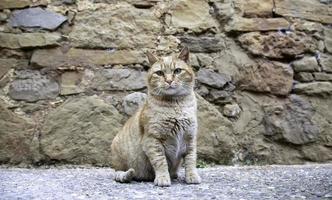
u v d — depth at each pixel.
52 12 2.73
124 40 2.75
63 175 2.24
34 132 2.61
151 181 2.11
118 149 2.18
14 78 2.67
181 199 1.78
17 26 2.71
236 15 2.83
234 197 1.80
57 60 2.70
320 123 2.77
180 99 2.07
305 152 2.74
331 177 2.16
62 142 2.61
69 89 2.68
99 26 2.74
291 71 2.80
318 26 2.87
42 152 2.59
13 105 2.64
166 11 2.81
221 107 2.76
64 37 2.72
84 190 1.90
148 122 2.05
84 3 2.76
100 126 2.64
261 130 2.75
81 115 2.64
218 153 2.69
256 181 2.09
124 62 2.73
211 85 2.75
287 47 2.82
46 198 1.77
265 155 2.72
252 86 2.79
